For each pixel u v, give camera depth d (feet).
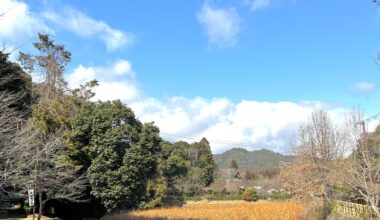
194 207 208.33
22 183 48.19
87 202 135.64
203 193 334.24
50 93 157.48
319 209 135.44
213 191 346.54
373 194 72.18
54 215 141.90
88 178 129.18
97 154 131.34
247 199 301.22
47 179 84.48
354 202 114.52
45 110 115.03
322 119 150.61
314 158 135.95
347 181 76.84
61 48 211.82
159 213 160.15
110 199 131.54
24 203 120.88
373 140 83.87
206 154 399.24
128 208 146.92
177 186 284.41
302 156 144.25
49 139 96.99
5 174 41.32
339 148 135.44
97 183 130.11
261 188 368.48
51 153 85.30
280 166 169.99
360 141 82.53
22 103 109.09
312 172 136.26
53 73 191.31
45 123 109.29
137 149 135.13
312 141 138.72
